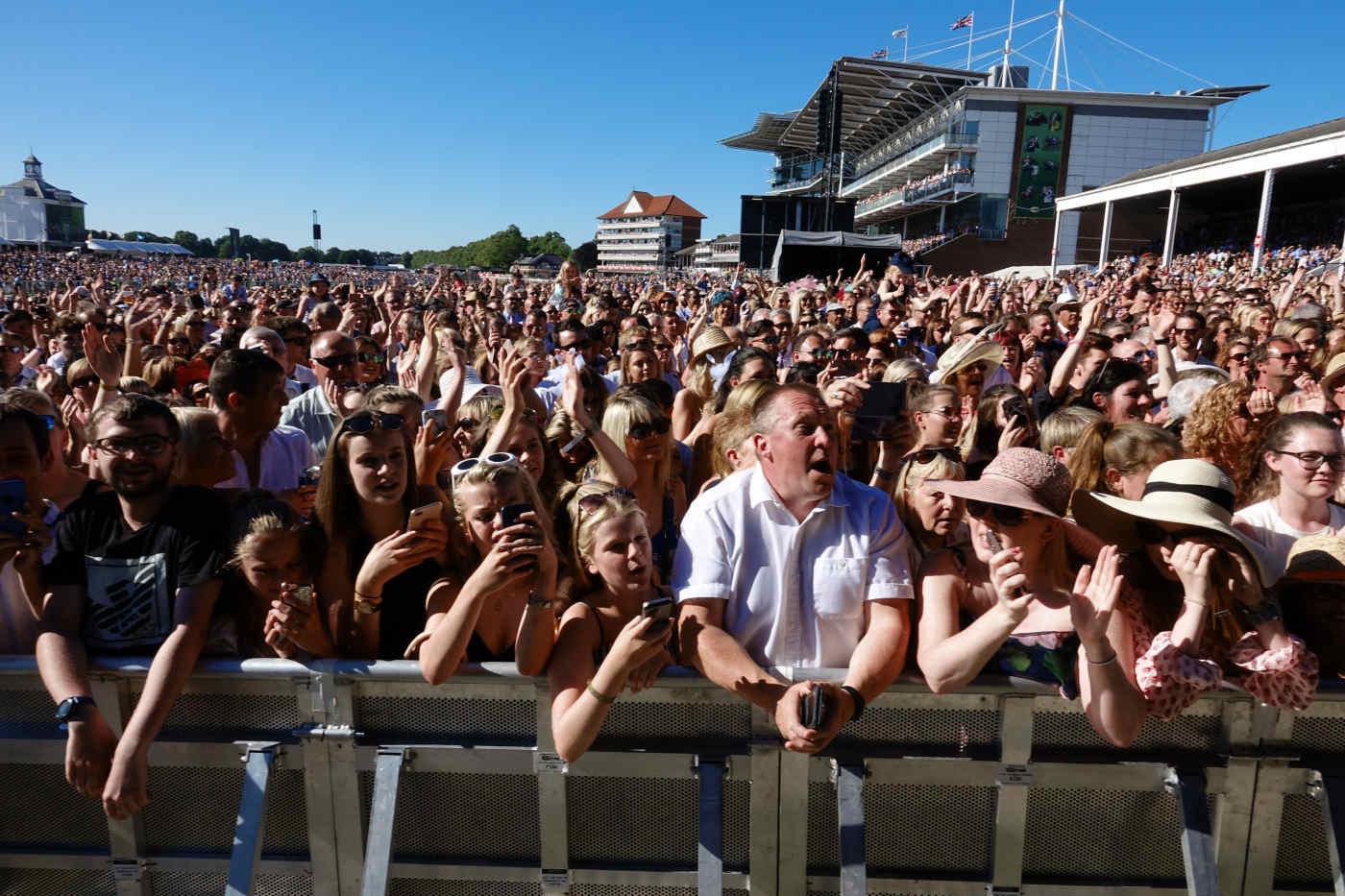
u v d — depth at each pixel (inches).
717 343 235.6
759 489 90.1
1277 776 83.0
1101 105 2453.2
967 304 437.7
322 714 86.7
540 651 82.9
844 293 530.3
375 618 88.4
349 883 89.1
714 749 86.6
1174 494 82.3
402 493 95.5
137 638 87.7
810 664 88.7
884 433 161.6
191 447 124.3
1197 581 78.2
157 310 374.6
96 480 92.5
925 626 85.7
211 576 86.7
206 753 87.4
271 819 90.2
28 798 91.7
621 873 88.7
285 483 153.4
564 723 79.3
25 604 97.8
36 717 90.7
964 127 2455.7
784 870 87.7
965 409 206.1
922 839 87.7
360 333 347.9
